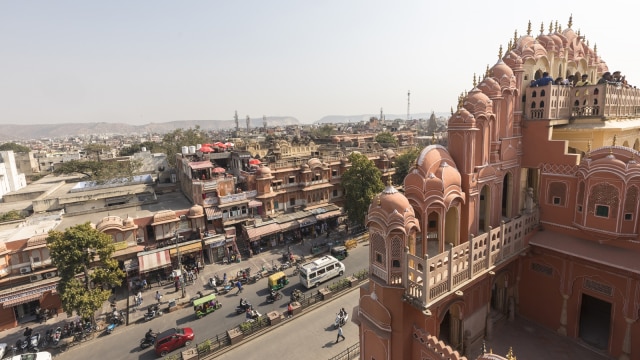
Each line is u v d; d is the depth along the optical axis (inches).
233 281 1505.9
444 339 743.1
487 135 729.6
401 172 2596.0
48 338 1146.7
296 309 1226.6
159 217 1604.3
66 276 1142.3
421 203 663.8
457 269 611.5
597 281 690.8
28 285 1267.2
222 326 1192.8
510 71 753.0
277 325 1165.1
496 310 841.5
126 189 2250.2
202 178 1879.9
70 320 1262.3
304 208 2105.1
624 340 658.8
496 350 716.7
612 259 650.8
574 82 880.9
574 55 927.7
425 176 663.1
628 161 631.8
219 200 1784.0
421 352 599.8
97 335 1178.0
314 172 2139.5
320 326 1154.7
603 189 660.7
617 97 812.0
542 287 781.9
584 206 691.4
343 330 1124.5
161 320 1251.2
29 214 1950.1
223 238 1700.3
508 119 768.3
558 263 745.6
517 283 818.2
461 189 703.7
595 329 758.5
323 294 1309.1
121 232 1518.2
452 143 726.5
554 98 767.1
